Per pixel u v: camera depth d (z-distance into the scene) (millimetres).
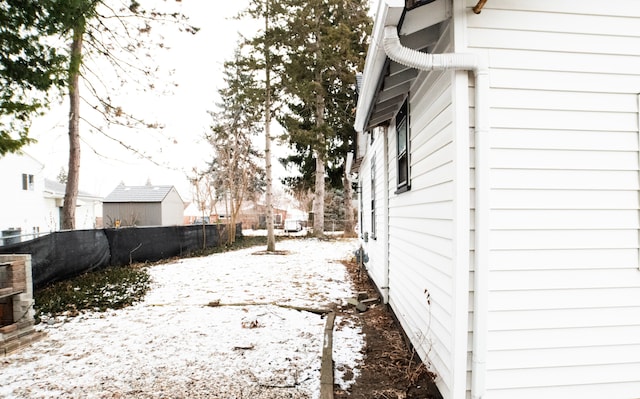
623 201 2156
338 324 4125
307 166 17766
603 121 2143
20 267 3600
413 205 3217
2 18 3309
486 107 2043
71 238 6609
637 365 2139
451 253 2168
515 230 2090
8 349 3303
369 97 3230
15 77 3553
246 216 28141
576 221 2123
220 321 4254
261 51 11938
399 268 3912
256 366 2977
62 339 3684
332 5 14500
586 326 2119
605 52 2143
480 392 2016
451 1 2100
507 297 2086
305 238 17266
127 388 2617
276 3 11555
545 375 2094
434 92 2562
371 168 6445
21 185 15516
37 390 2600
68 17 3736
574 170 2125
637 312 2152
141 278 6820
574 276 2117
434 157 2551
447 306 2244
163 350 3354
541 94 2107
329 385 2561
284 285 6379
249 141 18125
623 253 2150
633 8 2160
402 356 3100
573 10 2129
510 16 2096
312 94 13195
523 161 2094
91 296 5375
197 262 9555
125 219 20750
